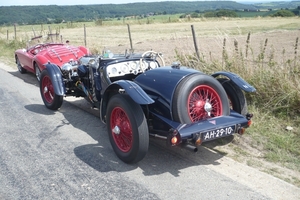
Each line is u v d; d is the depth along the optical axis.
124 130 4.58
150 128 4.59
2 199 3.92
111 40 23.52
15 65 13.50
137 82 4.85
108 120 4.77
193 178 4.20
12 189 4.12
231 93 4.90
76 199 3.87
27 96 8.52
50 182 4.26
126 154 4.53
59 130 6.05
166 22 51.69
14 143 5.53
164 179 4.21
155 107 4.50
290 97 5.79
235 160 4.63
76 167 4.62
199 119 4.34
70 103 7.77
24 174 4.48
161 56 5.84
